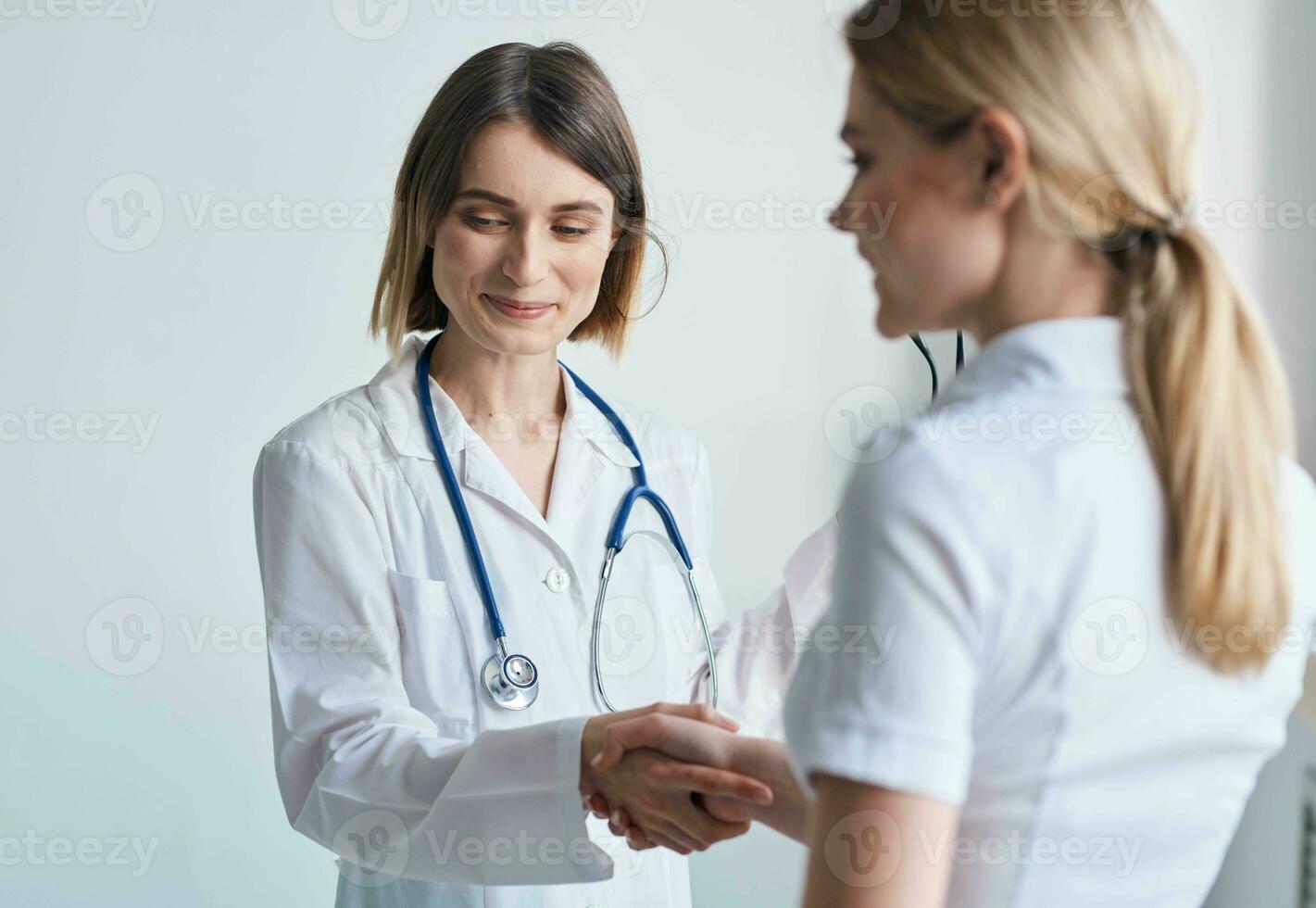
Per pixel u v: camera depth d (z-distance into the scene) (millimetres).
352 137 2238
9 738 2164
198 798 2236
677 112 2352
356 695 1263
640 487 1451
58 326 2156
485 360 1407
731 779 948
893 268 681
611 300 1501
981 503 608
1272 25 1960
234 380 2229
